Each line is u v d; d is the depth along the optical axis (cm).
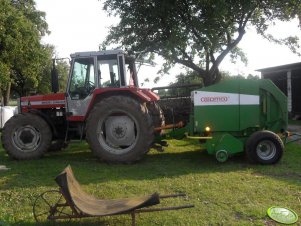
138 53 1595
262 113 877
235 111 862
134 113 837
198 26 1474
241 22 1695
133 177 718
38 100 948
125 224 495
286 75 2139
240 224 484
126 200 512
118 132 860
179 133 896
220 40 1661
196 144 1092
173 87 987
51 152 1015
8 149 900
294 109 2052
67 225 492
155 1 1531
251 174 730
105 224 496
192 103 885
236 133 873
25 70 2378
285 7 1630
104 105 845
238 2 1507
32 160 894
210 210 534
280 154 806
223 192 611
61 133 952
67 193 439
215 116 865
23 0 2830
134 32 1645
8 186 666
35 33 2330
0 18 2038
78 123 930
